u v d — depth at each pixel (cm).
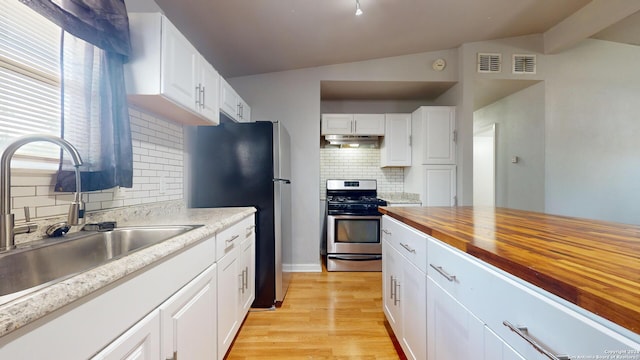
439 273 105
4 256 80
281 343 174
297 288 262
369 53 300
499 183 375
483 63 305
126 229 120
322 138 388
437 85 330
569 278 53
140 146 158
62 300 51
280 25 225
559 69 306
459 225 118
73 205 98
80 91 113
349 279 285
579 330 49
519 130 339
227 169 220
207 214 167
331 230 312
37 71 101
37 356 48
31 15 99
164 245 87
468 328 85
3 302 46
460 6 232
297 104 313
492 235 96
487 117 402
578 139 306
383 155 362
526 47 305
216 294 131
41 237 100
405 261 146
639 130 308
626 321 41
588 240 88
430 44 298
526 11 254
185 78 153
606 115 307
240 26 219
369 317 206
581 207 304
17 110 95
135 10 159
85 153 113
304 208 311
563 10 258
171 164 190
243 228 180
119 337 67
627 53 310
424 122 321
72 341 55
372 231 313
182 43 150
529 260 65
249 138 220
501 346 69
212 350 126
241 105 272
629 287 49
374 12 224
